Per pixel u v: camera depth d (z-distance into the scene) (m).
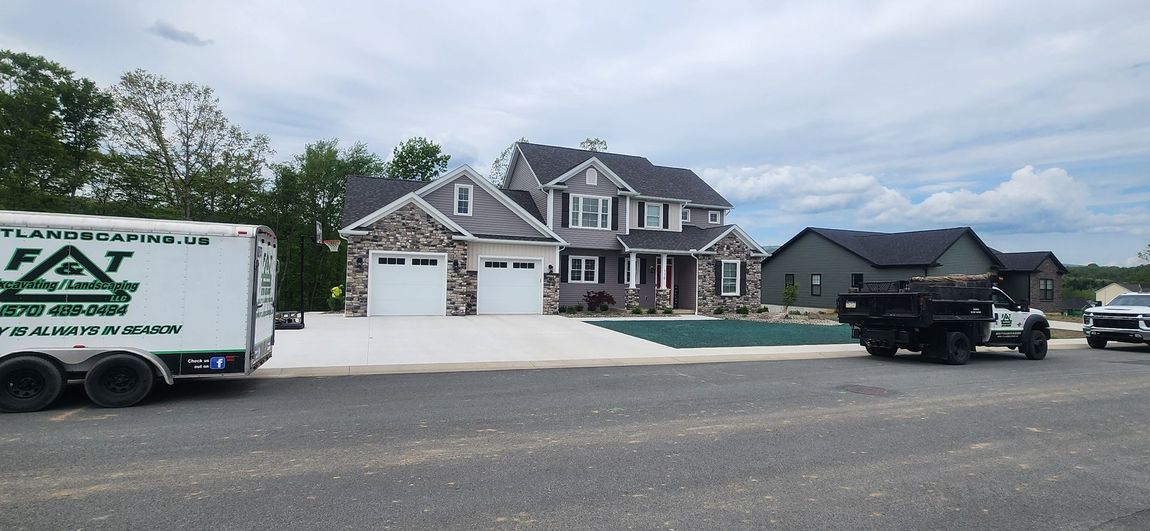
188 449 5.85
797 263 37.94
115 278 7.85
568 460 5.68
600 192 26.56
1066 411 8.34
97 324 7.77
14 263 7.48
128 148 29.48
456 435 6.54
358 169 43.97
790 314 26.00
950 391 9.81
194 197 32.19
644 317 23.28
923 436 6.82
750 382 10.41
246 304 8.44
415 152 45.12
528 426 7.01
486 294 22.19
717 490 4.93
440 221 21.17
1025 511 4.60
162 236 8.07
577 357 13.03
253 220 35.00
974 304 13.82
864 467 5.63
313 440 6.25
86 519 4.11
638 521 4.25
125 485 4.80
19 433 6.41
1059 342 19.53
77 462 5.39
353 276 20.20
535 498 4.67
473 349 13.72
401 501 4.55
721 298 27.06
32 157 27.45
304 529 4.00
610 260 27.02
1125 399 9.31
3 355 7.41
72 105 30.00
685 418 7.55
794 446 6.31
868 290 15.16
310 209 40.47
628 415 7.68
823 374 11.48
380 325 17.95
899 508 4.61
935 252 31.77
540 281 22.98
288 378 10.16
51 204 27.41
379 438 6.37
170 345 8.07
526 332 17.08
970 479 5.35
